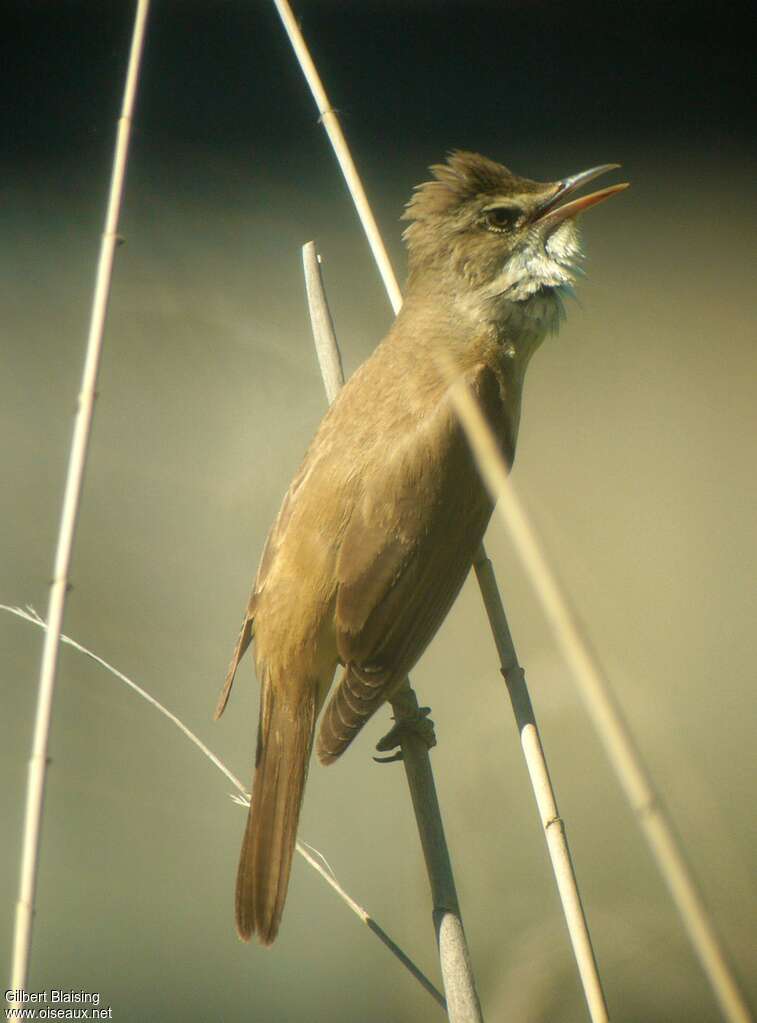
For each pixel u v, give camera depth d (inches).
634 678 394.9
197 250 506.9
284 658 273.7
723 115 593.0
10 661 402.9
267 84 574.2
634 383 503.2
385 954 348.2
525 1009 307.3
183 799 380.8
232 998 346.9
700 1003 304.2
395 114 575.5
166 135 558.6
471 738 359.9
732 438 490.9
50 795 376.8
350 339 474.6
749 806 362.6
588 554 441.1
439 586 282.0
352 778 385.1
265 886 245.4
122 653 404.2
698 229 565.6
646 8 609.6
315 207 534.9
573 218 326.3
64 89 564.7
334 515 281.0
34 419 462.6
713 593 430.0
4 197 526.3
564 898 209.9
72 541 217.0
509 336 322.0
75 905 365.1
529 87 590.2
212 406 452.4
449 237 327.6
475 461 288.2
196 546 424.5
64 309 487.2
